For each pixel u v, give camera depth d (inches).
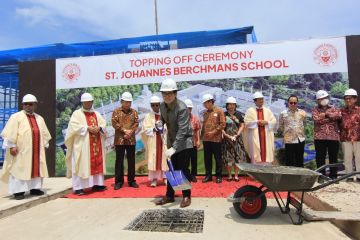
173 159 208.8
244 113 322.0
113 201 223.3
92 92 352.2
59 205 216.5
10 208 197.3
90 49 518.6
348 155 261.9
